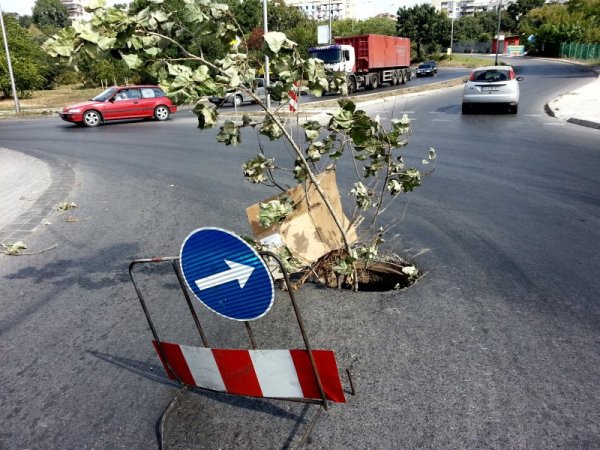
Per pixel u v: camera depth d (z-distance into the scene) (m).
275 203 3.93
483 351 3.49
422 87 32.94
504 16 111.31
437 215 6.59
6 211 8.01
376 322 3.94
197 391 3.26
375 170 4.54
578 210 6.62
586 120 14.51
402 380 3.22
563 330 3.72
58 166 11.68
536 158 10.12
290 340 3.76
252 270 2.52
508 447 2.64
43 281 5.18
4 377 3.55
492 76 17.95
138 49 3.12
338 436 2.78
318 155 4.18
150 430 2.94
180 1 3.12
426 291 4.43
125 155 12.99
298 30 47.94
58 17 124.19
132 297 4.70
